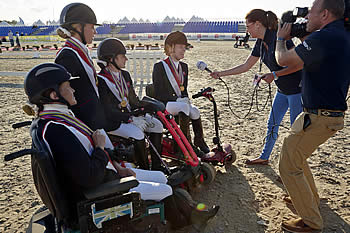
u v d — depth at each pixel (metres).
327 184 3.39
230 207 3.01
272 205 3.04
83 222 1.84
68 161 1.71
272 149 4.03
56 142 1.71
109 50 2.93
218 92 8.41
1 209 3.06
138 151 3.06
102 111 2.82
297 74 3.06
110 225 1.93
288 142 2.43
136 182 1.92
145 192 2.23
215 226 2.71
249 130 5.25
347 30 2.11
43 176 1.65
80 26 2.51
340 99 2.19
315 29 2.24
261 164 3.93
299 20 2.36
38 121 1.81
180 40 3.51
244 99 7.52
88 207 1.83
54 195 1.70
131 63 14.70
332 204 3.02
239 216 2.86
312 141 2.33
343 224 2.71
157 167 3.24
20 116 6.50
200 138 3.79
